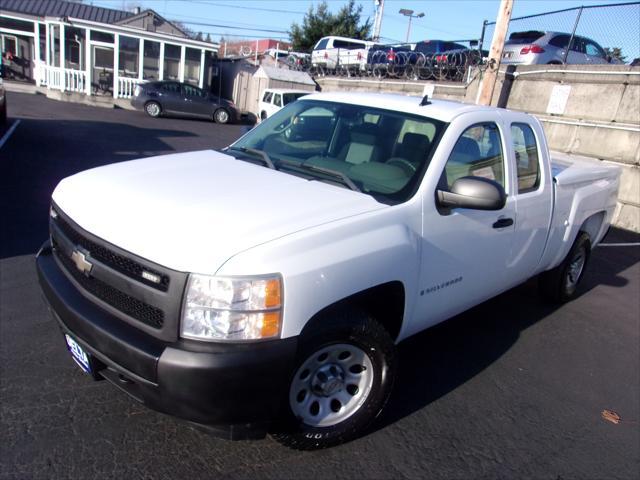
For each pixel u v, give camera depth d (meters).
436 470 2.80
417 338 4.36
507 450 3.05
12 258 5.10
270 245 2.31
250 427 2.40
